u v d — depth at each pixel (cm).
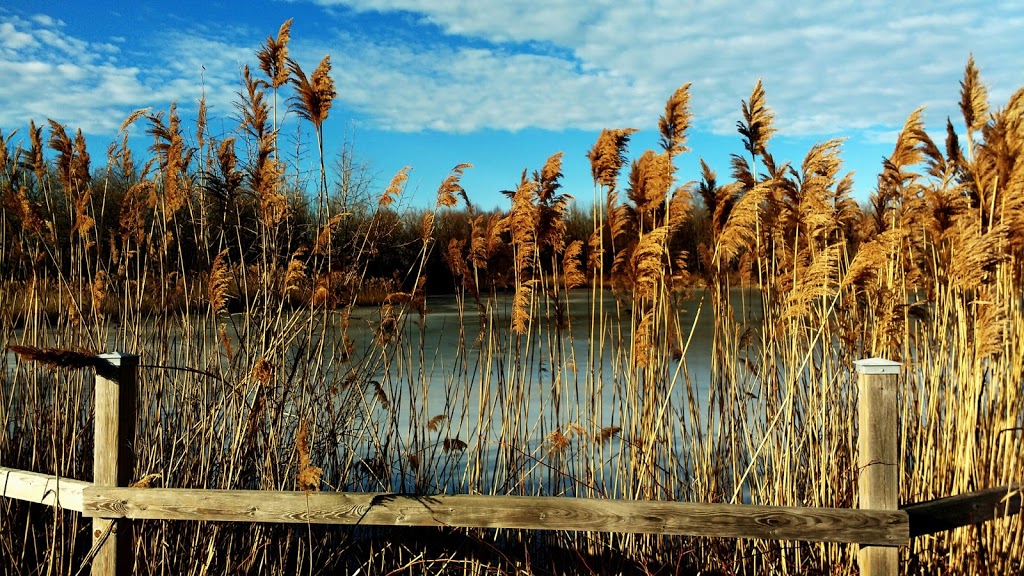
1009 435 437
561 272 568
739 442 491
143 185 552
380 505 367
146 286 564
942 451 451
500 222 531
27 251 582
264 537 462
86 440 516
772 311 515
